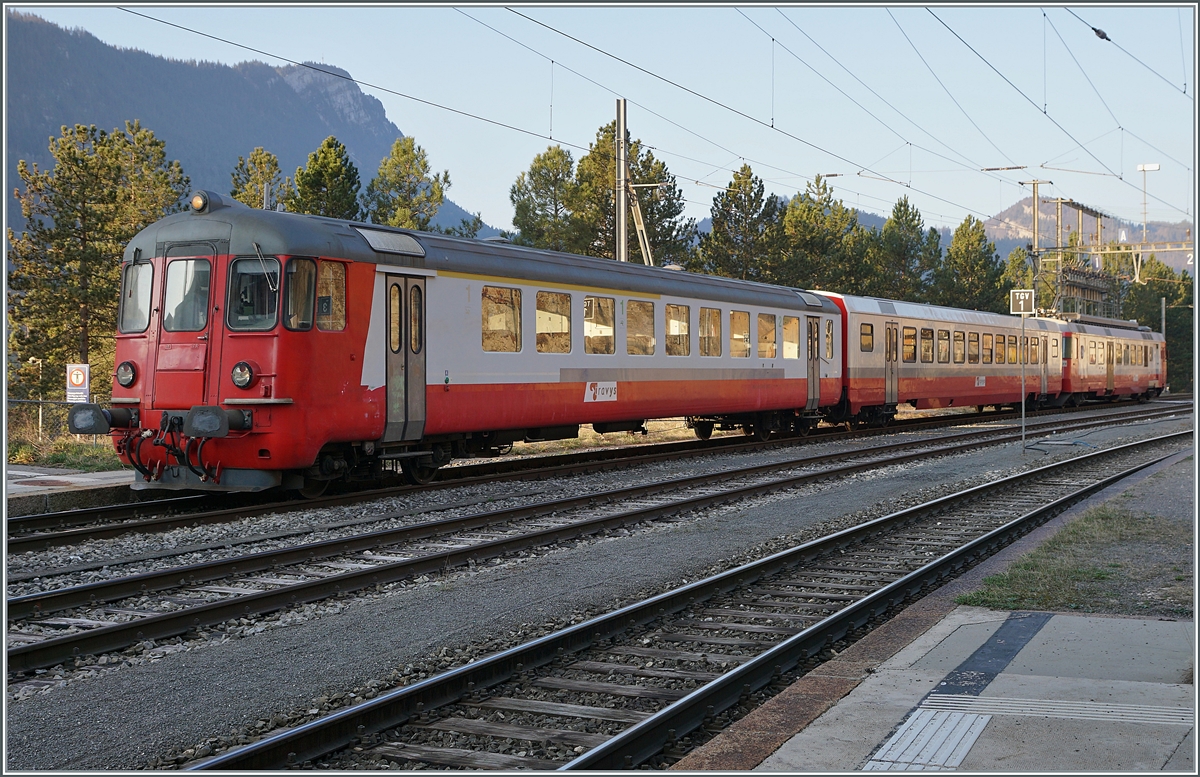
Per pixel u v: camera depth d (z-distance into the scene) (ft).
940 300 188.75
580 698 19.10
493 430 51.67
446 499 44.21
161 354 40.63
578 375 55.01
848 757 14.89
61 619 24.73
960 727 16.08
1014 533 36.52
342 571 30.30
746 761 14.80
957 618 23.58
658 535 36.91
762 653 21.40
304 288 39.78
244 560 29.63
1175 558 30.45
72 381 54.39
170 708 18.33
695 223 144.87
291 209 119.96
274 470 39.75
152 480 41.16
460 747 16.65
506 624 24.44
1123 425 99.40
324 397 40.29
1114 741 15.38
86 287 109.60
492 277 49.16
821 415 86.53
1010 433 85.81
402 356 44.21
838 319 83.25
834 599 27.55
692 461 61.87
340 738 16.37
